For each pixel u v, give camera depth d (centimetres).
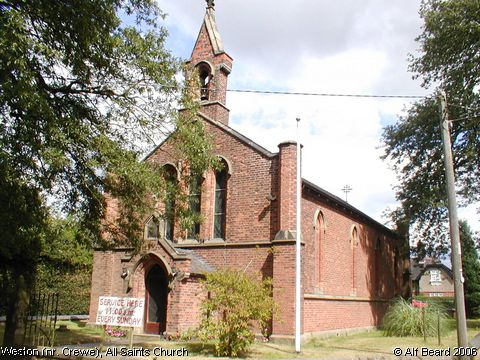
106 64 1307
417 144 3061
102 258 2433
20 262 1844
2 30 947
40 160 1162
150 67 1358
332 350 1734
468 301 4906
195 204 2319
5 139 1045
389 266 3544
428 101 2870
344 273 2694
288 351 1666
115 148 1310
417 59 2875
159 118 1434
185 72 1561
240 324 1512
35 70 1149
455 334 2391
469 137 2667
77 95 1388
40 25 1198
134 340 1898
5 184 1120
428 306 2448
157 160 2480
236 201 2225
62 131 1169
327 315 2362
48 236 1644
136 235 1588
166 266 2028
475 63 2605
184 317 1966
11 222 1414
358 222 3023
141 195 1474
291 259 1931
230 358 1447
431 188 2991
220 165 1673
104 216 1527
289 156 2080
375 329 3016
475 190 2919
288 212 2011
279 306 1662
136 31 1358
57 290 2922
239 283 1552
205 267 2148
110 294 2369
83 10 1163
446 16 2550
